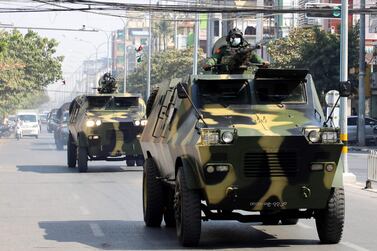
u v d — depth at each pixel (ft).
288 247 51.47
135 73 425.28
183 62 383.04
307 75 55.57
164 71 391.04
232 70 57.93
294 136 48.39
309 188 49.47
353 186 97.81
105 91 130.52
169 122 57.06
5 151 191.83
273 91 55.06
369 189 94.02
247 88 54.85
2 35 344.90
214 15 355.97
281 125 51.06
